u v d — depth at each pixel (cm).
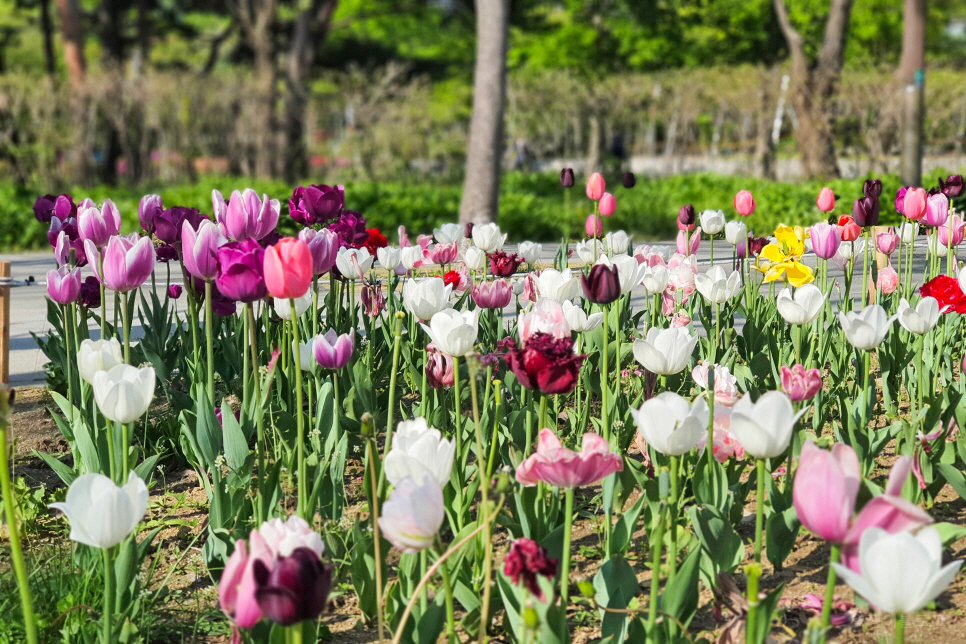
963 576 298
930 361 449
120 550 247
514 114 3159
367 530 293
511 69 3684
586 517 361
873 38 3647
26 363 676
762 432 198
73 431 363
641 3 3431
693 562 230
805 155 2205
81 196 1917
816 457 164
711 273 416
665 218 1752
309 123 2969
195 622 274
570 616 276
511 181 2378
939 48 4297
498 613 281
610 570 260
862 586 156
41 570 298
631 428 364
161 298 861
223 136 2841
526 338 286
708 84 2831
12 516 205
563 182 604
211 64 3616
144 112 2609
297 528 192
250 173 2884
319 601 167
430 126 3105
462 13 3547
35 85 2447
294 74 3016
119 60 3359
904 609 155
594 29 3769
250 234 358
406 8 3591
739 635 233
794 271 423
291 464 319
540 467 216
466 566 271
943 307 376
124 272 325
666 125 3109
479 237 480
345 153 2903
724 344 499
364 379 412
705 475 307
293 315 260
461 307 487
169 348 541
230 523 310
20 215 1636
